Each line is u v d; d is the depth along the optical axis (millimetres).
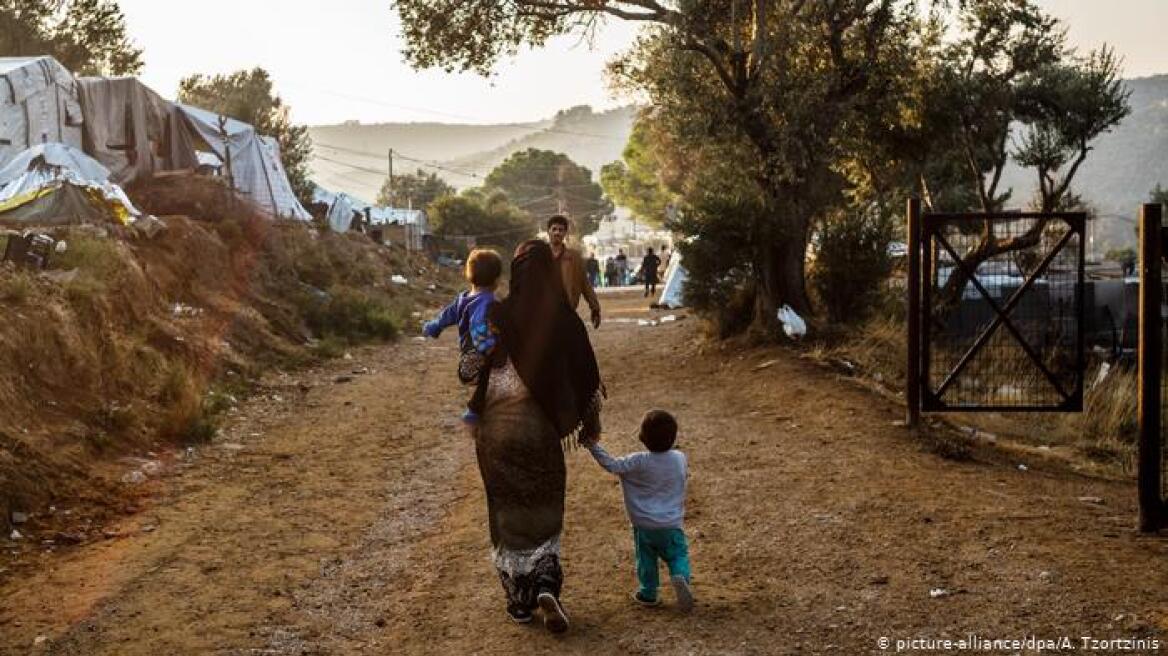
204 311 14484
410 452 9500
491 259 5195
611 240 114500
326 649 4934
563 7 16359
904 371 12438
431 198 117688
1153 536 6207
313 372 14547
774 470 8211
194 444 9539
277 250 20016
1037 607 5023
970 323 13766
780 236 14680
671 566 5238
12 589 5734
